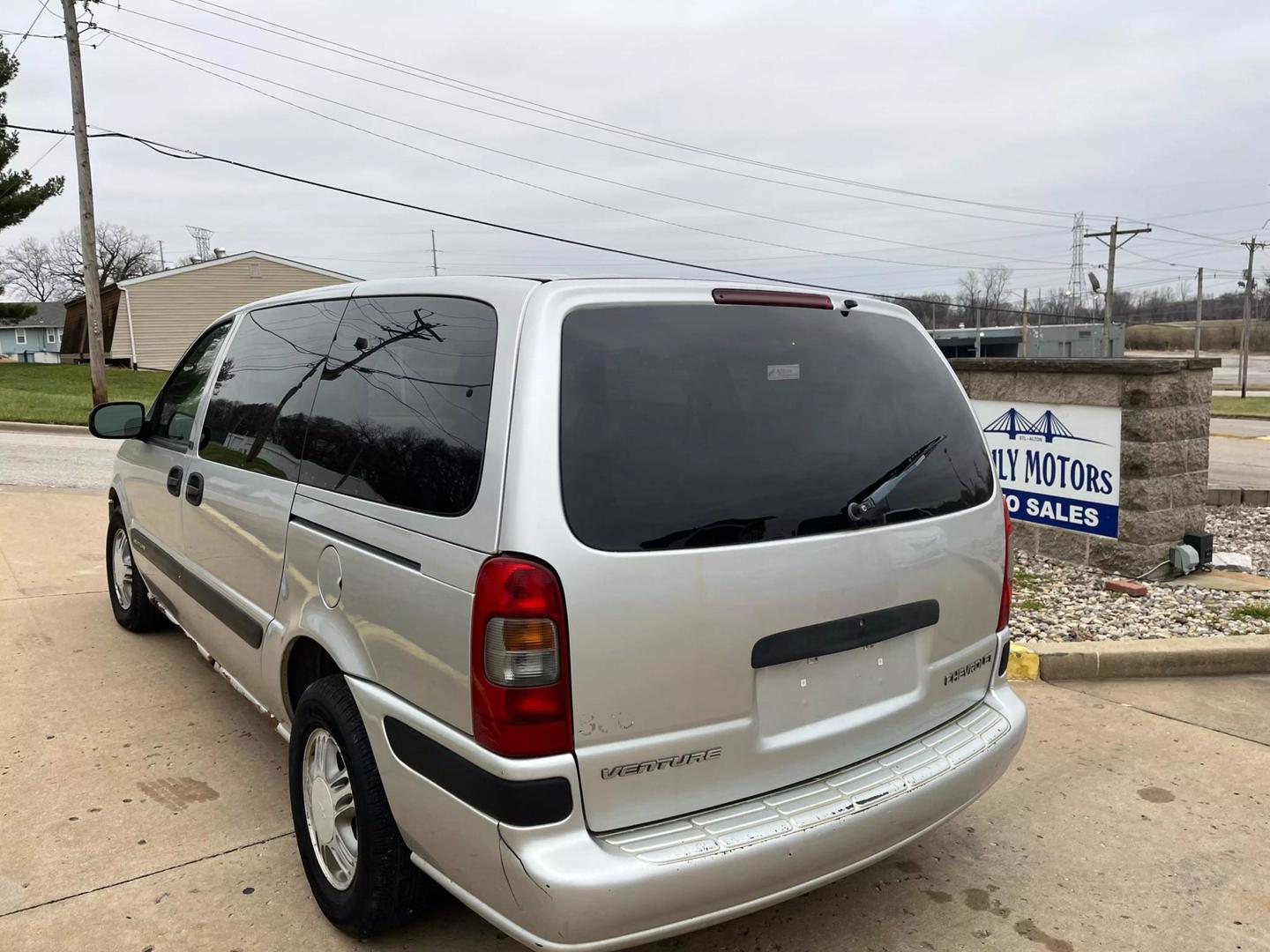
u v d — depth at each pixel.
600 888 2.04
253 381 3.67
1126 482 6.49
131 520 5.04
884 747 2.65
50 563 7.15
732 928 2.89
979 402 7.48
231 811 3.50
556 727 2.07
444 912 2.93
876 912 2.98
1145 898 3.06
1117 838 3.42
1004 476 7.36
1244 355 48.84
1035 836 3.44
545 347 2.24
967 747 2.78
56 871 3.09
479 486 2.21
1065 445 6.86
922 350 3.01
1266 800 3.69
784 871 2.27
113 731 4.17
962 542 2.82
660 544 2.18
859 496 2.55
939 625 2.77
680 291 2.48
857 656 2.55
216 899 2.96
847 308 2.83
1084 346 55.66
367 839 2.57
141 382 31.55
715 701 2.25
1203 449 6.69
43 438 16.61
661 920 2.13
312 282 45.75
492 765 2.09
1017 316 93.12
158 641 5.36
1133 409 6.38
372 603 2.51
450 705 2.21
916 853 3.34
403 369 2.67
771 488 2.38
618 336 2.34
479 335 2.42
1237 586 6.32
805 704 2.44
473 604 2.13
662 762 2.20
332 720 2.69
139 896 2.96
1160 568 6.56
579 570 2.08
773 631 2.33
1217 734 4.30
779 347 2.58
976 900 3.05
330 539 2.74
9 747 3.99
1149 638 5.28
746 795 2.35
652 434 2.27
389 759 2.43
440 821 2.26
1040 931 2.89
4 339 89.38
